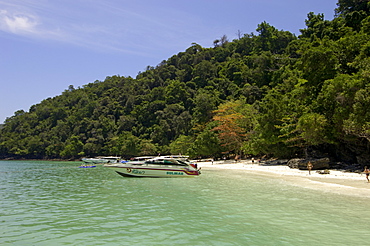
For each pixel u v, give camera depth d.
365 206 13.91
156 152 101.94
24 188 23.28
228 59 137.00
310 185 21.42
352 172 28.16
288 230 10.15
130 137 106.12
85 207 14.64
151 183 25.27
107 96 156.75
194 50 178.00
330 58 33.53
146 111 124.31
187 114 105.38
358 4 60.06
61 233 10.17
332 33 45.38
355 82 24.67
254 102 77.88
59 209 14.26
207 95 95.00
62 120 146.38
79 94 170.88
